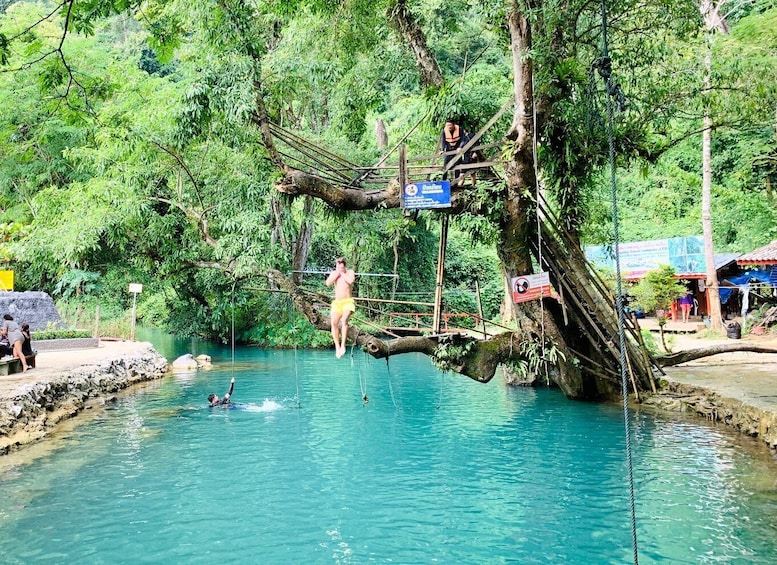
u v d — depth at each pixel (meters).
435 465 11.41
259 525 8.72
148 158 17.70
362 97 19.52
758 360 19.19
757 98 14.80
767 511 8.74
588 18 15.27
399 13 16.17
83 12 8.69
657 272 23.23
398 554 7.83
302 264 26.27
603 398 17.00
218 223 18.38
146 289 26.12
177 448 12.52
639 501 9.34
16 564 7.50
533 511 9.15
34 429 13.15
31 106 27.94
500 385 20.11
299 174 14.21
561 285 15.19
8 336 17.14
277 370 23.58
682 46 16.50
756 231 29.58
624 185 41.00
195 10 14.34
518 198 13.90
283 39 21.44
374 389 19.38
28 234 22.69
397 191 14.55
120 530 8.52
